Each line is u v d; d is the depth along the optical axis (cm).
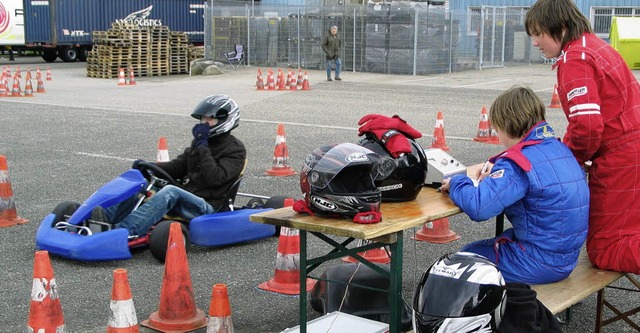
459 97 2145
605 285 451
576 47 448
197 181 709
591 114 437
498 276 331
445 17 3064
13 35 3628
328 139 1375
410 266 657
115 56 2914
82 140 1368
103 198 671
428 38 3025
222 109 689
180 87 2516
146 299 581
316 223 407
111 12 3875
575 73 442
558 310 407
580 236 440
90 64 2956
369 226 397
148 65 3022
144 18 3925
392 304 414
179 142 1349
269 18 3412
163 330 517
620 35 3044
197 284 617
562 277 447
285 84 2588
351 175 422
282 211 438
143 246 690
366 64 3144
